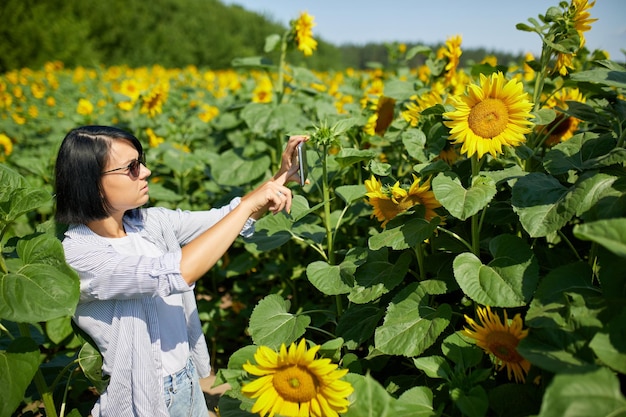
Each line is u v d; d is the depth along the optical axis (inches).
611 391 52.8
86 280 76.8
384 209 91.0
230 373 83.9
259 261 168.1
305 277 145.9
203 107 309.4
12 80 468.8
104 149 77.3
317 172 124.8
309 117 201.8
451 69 145.9
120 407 80.4
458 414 77.9
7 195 77.6
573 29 93.3
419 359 77.7
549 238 100.0
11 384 74.4
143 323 80.0
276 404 71.2
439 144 106.1
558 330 65.7
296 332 92.7
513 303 76.4
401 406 73.4
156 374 81.0
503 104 77.0
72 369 102.9
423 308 87.3
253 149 161.9
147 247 87.1
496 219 97.0
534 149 104.9
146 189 84.2
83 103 263.3
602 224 56.2
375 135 137.9
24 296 70.1
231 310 162.2
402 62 277.3
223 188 175.9
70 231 81.5
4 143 225.8
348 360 88.2
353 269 93.7
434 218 84.7
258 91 209.6
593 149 89.4
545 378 72.7
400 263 94.0
